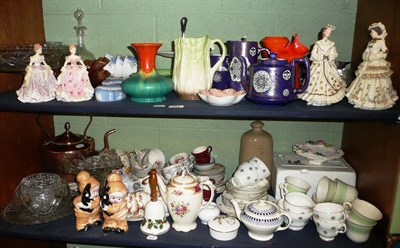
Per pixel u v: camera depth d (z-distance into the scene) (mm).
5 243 1121
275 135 1312
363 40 1110
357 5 1169
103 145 1387
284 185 1108
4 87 1127
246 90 1014
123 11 1247
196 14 1225
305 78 982
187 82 1004
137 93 972
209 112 927
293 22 1205
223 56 1030
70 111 964
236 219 1048
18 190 1116
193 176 1054
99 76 1028
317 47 959
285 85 940
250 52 1048
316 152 1200
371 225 966
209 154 1229
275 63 936
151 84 966
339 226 986
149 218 1031
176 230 1051
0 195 1110
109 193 1015
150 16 1242
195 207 1020
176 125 1333
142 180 1136
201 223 1094
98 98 1005
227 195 1132
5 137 1113
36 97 976
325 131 1297
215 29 1231
